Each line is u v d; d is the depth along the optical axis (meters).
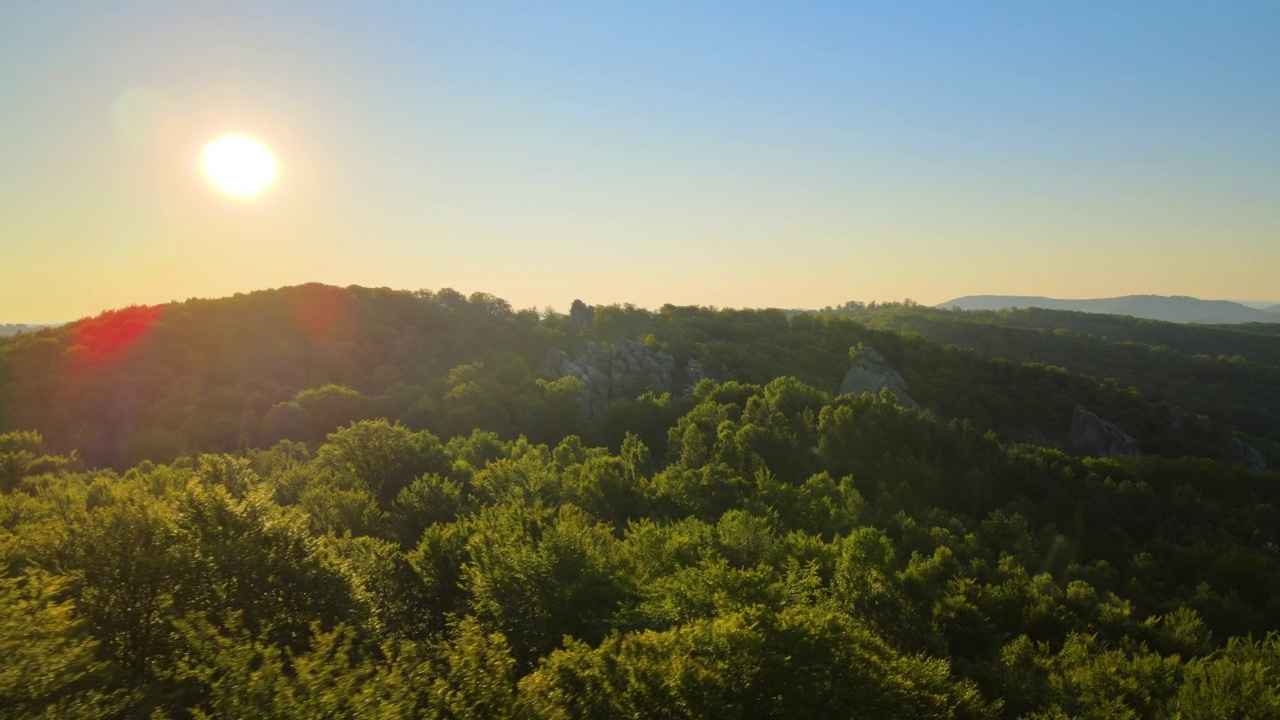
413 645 21.86
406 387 111.81
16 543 30.27
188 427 92.38
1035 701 34.84
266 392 108.19
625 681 23.45
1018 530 66.44
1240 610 51.09
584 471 69.62
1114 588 56.59
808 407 97.44
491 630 31.50
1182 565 62.78
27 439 78.81
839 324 165.12
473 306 162.38
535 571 33.09
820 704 24.83
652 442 103.94
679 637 26.02
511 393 111.88
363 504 53.25
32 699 17.95
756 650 25.12
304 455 82.81
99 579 26.83
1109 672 34.75
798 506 61.97
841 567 42.31
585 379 121.50
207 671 20.59
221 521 29.94
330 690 19.06
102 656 25.09
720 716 22.67
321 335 132.25
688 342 142.75
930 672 30.72
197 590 27.12
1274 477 86.69
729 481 67.44
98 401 97.44
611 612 32.72
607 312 162.25
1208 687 33.19
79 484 61.25
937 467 81.00
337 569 30.83
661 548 45.06
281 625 27.58
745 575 32.97
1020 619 44.47
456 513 55.12
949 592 45.66
